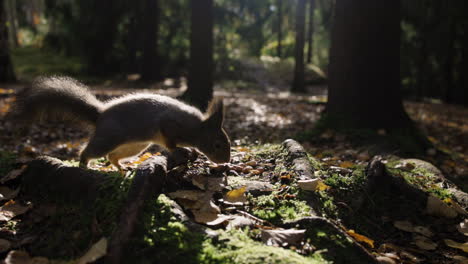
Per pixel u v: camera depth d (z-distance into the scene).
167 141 0.51
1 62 2.30
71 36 3.29
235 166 0.54
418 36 3.06
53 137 1.03
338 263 0.36
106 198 0.40
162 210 0.38
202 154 0.58
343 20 0.99
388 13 0.97
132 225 0.35
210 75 1.46
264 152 0.61
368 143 0.85
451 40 2.94
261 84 3.46
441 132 1.39
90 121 0.53
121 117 0.49
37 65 3.45
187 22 3.53
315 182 0.47
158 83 2.87
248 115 1.36
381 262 0.38
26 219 0.44
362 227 0.47
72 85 0.53
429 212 0.51
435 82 3.43
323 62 4.54
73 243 0.37
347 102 0.98
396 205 0.52
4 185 0.52
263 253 0.34
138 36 3.45
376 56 0.97
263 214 0.42
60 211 0.43
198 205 0.42
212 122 0.53
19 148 0.89
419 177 0.62
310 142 0.89
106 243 0.34
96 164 0.59
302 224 0.40
